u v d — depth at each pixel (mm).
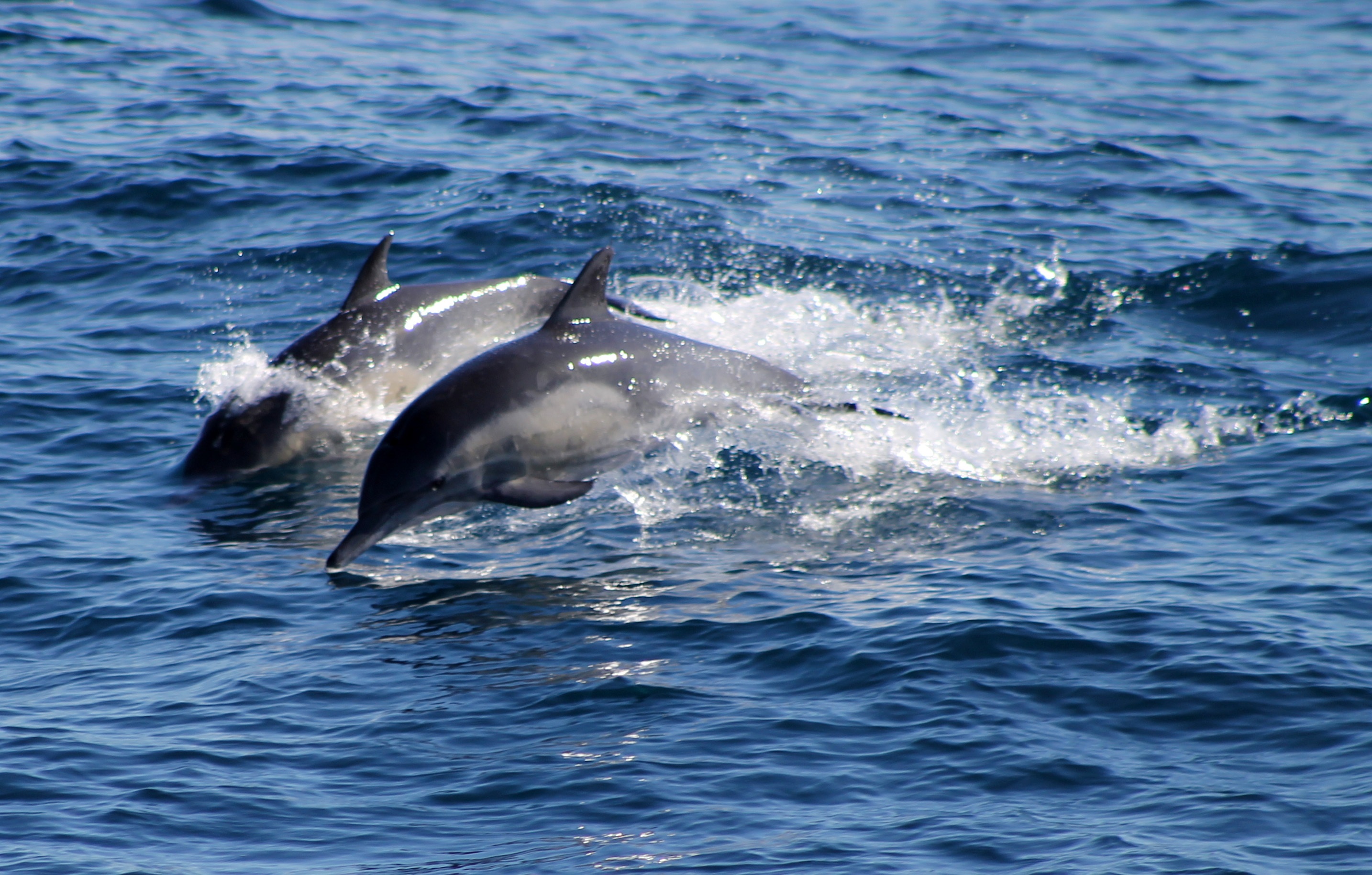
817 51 111250
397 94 93125
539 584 36000
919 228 68562
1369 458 42438
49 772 27047
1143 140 85750
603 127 85875
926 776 26469
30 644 33000
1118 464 43344
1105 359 52469
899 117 90688
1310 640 30875
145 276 62656
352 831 25234
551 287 51594
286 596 35531
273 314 58844
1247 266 60906
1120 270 61969
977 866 23766
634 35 116312
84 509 41344
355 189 73688
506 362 39844
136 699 30078
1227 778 26031
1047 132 87125
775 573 36250
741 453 43188
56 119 84438
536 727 28625
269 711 29422
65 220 68750
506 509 41219
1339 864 23328
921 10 127875
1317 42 116438
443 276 62875
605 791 26234
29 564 37156
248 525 40719
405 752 27750
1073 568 35750
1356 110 93625
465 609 34531
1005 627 31750
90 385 50906
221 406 46562
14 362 52719
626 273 62219
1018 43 114438
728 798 25922
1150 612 32594
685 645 32125
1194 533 37875
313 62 101500
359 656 32000
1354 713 27922
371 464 38406
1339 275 59656
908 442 44781
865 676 30094
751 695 29641
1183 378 50375
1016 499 40781
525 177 74250
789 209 71188
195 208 70688
